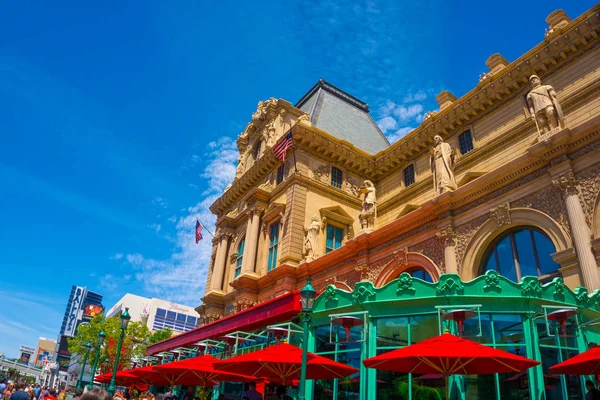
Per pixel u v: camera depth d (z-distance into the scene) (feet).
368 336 46.96
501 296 43.04
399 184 110.83
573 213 55.06
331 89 145.38
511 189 64.13
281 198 111.24
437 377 43.04
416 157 108.17
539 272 59.00
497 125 88.02
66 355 352.69
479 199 68.18
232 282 110.83
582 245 52.85
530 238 61.36
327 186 110.42
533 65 81.76
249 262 110.52
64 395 89.10
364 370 45.91
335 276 88.89
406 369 38.70
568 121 74.64
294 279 97.66
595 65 73.26
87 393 13.26
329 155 114.83
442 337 35.83
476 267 65.57
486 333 42.78
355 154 116.98
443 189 73.31
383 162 115.65
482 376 41.65
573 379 41.63
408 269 76.89
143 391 114.93
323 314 53.31
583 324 43.93
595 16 72.79
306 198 106.32
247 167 138.10
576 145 57.77
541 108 63.67
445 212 71.36
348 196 113.39
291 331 55.26
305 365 37.96
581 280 52.21
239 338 68.69
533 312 42.11
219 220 134.82
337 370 44.01
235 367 46.55
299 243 101.71
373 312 47.83
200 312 126.41
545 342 42.04
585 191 55.62
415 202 102.53
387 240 81.00
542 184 60.44
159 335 214.07
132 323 201.05
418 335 44.80
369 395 44.52
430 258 71.87
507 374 41.11
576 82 75.46
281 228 105.91
